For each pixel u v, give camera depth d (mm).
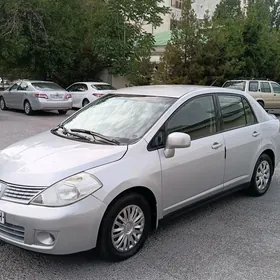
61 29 22828
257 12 23594
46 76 25094
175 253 3771
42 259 3609
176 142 3834
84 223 3240
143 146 3826
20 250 3771
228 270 3461
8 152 4023
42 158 3615
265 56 22109
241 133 5023
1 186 3439
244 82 16750
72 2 23922
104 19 22609
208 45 18656
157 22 23188
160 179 3852
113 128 4195
